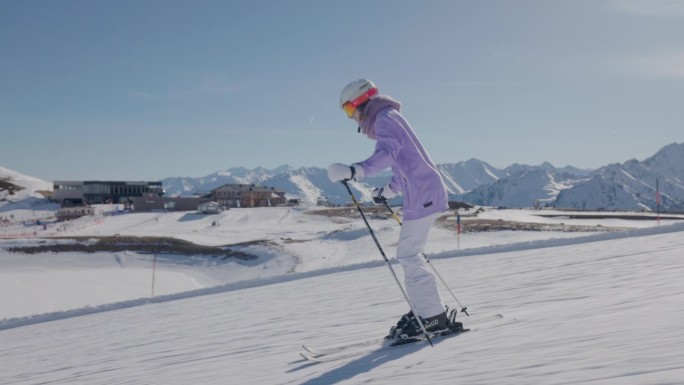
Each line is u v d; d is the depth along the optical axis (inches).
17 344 348.8
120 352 240.7
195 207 4426.7
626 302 145.3
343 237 2174.0
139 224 3481.8
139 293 1389.0
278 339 201.2
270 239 2439.7
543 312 156.1
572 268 294.8
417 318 136.3
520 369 81.7
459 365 96.8
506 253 486.6
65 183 5152.6
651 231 497.4
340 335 186.2
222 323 289.4
